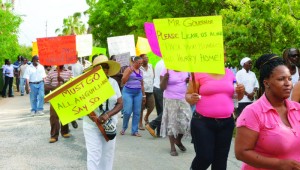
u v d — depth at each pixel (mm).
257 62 3270
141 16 21391
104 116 5289
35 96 14328
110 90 5312
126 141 9281
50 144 9109
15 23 22250
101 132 5367
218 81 5219
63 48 9008
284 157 3053
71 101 5277
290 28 10156
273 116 3068
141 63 9805
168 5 18969
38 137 9961
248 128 3074
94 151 5355
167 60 4863
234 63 10672
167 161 7422
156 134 9891
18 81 26922
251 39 10195
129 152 8164
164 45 4863
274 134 3029
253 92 9570
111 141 5555
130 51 13461
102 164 5613
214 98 5180
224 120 5230
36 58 14047
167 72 7707
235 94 5609
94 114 5344
